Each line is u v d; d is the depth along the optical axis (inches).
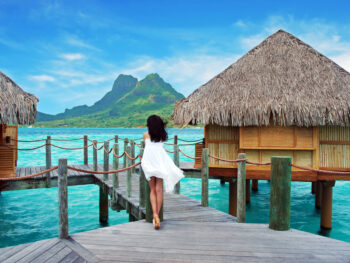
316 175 344.5
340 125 328.2
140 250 147.5
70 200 474.9
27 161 880.9
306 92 343.0
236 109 343.9
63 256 140.6
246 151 361.4
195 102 371.6
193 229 181.6
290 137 347.9
